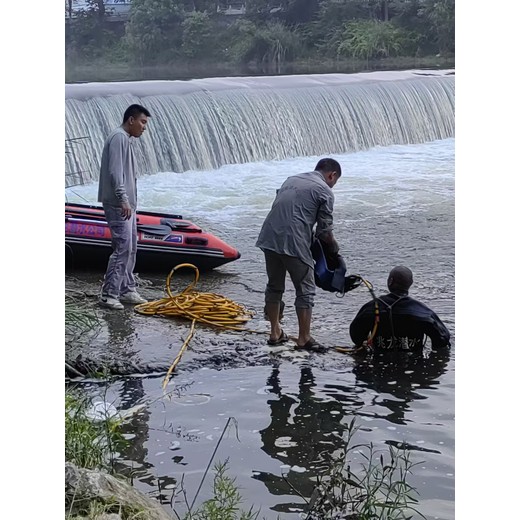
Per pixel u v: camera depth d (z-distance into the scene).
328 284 6.32
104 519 3.40
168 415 5.17
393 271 6.32
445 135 16.52
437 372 5.88
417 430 4.98
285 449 4.75
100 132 12.98
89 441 4.45
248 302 7.44
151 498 4.00
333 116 15.07
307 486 4.34
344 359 6.12
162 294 7.59
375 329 6.20
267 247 6.18
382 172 13.47
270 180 12.89
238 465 4.56
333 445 4.80
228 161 13.97
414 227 10.11
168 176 12.99
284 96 14.74
